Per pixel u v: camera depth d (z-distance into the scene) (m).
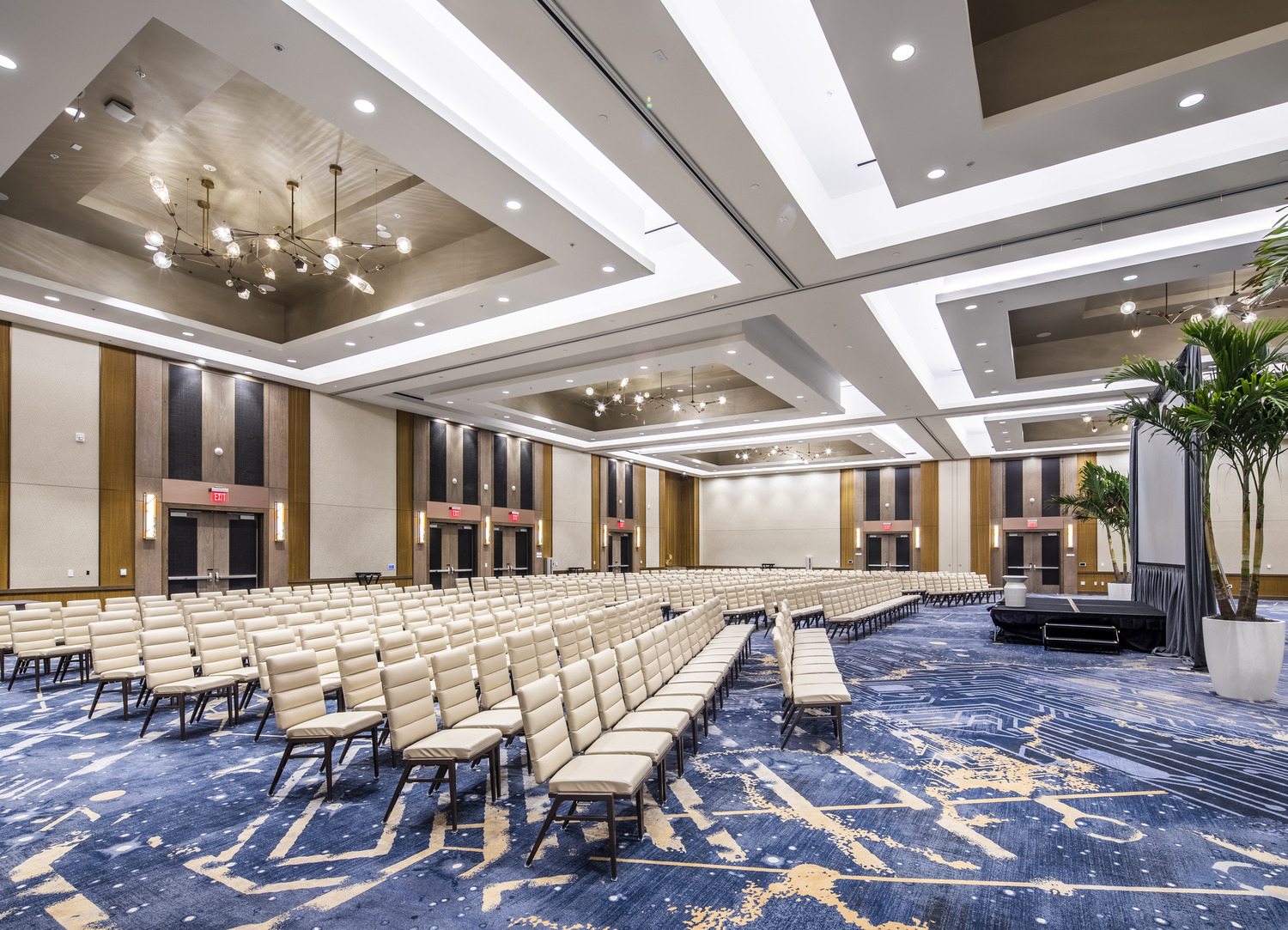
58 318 10.41
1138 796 4.25
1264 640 6.74
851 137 6.67
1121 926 2.82
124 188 7.91
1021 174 6.63
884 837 3.66
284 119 6.62
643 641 5.45
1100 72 5.02
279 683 4.46
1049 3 4.98
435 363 12.42
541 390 14.50
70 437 10.97
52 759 5.20
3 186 7.86
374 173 7.55
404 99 5.04
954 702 6.79
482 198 6.52
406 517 16.89
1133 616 10.21
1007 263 8.38
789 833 3.72
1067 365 12.56
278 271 10.35
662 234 9.13
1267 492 17.53
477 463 19.09
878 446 21.61
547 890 3.15
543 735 3.66
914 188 6.29
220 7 4.19
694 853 3.50
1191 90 4.88
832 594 11.12
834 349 11.31
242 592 11.11
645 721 4.46
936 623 13.96
